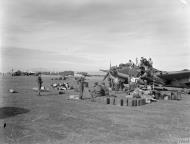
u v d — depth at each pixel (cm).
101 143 592
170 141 621
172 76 2734
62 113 991
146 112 1102
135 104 1348
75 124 792
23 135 638
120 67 2658
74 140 611
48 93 1948
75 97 1594
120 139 632
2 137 613
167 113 1085
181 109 1223
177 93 1998
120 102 1346
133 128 761
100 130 722
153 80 2620
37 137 625
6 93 1806
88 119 884
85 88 2558
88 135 661
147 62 2536
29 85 2836
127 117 957
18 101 1334
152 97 1772
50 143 579
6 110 1009
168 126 799
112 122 846
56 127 740
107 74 2731
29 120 828
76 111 1062
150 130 733
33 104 1234
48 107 1148
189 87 2830
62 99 1533
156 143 603
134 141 617
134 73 2495
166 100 1744
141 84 2445
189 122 852
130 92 2011
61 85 2728
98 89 1894
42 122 805
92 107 1212
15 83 3284
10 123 770
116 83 2573
